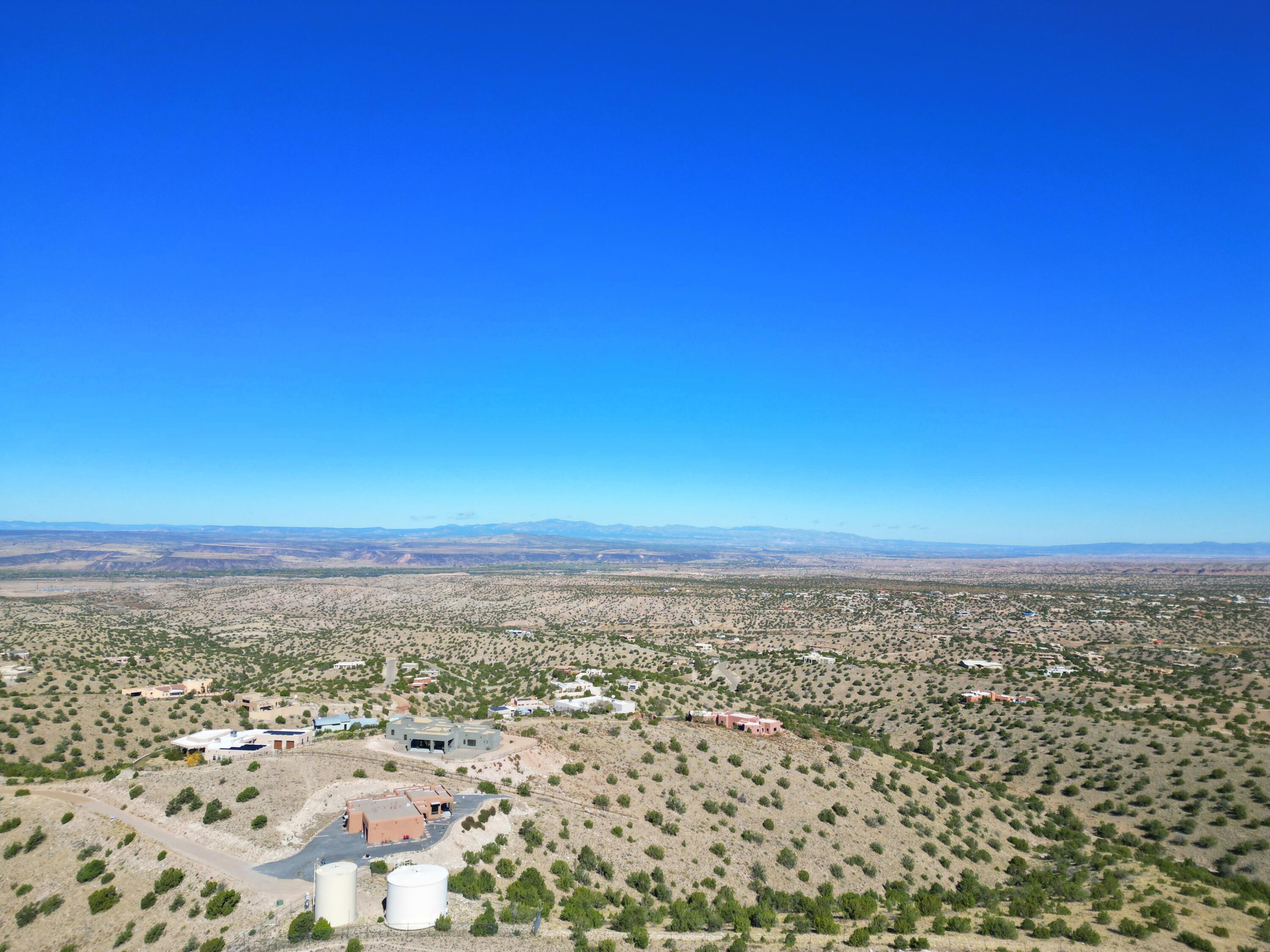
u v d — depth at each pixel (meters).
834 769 101.25
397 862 61.59
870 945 58.78
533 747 92.75
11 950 54.12
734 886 71.94
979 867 84.94
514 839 69.38
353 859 61.97
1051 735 128.88
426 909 53.47
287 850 63.44
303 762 83.12
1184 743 116.75
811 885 74.75
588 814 77.69
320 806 71.69
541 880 62.75
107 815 70.25
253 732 111.56
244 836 65.50
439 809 70.94
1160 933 63.19
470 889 58.34
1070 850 90.31
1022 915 68.38
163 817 69.81
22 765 99.62
